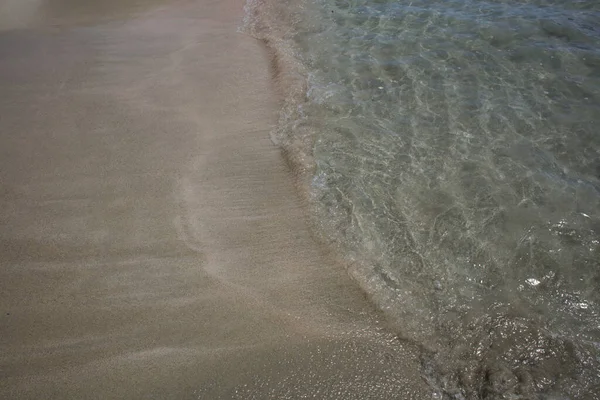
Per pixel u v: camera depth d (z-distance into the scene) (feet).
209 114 18.62
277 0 28.73
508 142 16.56
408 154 16.29
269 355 10.45
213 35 24.94
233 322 11.14
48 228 13.57
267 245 13.26
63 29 25.34
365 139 17.07
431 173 15.48
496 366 10.30
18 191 14.85
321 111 18.67
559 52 21.22
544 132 16.93
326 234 13.62
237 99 19.56
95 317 11.21
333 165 16.03
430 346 10.73
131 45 23.80
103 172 15.62
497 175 15.28
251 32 25.26
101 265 12.50
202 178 15.51
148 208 14.29
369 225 13.84
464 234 13.41
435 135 17.03
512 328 11.05
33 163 15.99
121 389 9.81
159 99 19.48
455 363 10.38
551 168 15.49
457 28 23.79
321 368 10.22
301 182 15.43
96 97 19.54
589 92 18.75
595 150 16.11
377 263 12.73
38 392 9.75
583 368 10.22
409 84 19.92
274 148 16.89
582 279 12.12
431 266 12.60
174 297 11.71
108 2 28.68
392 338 10.89
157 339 10.75
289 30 25.14
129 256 12.76
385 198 14.70
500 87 19.35
